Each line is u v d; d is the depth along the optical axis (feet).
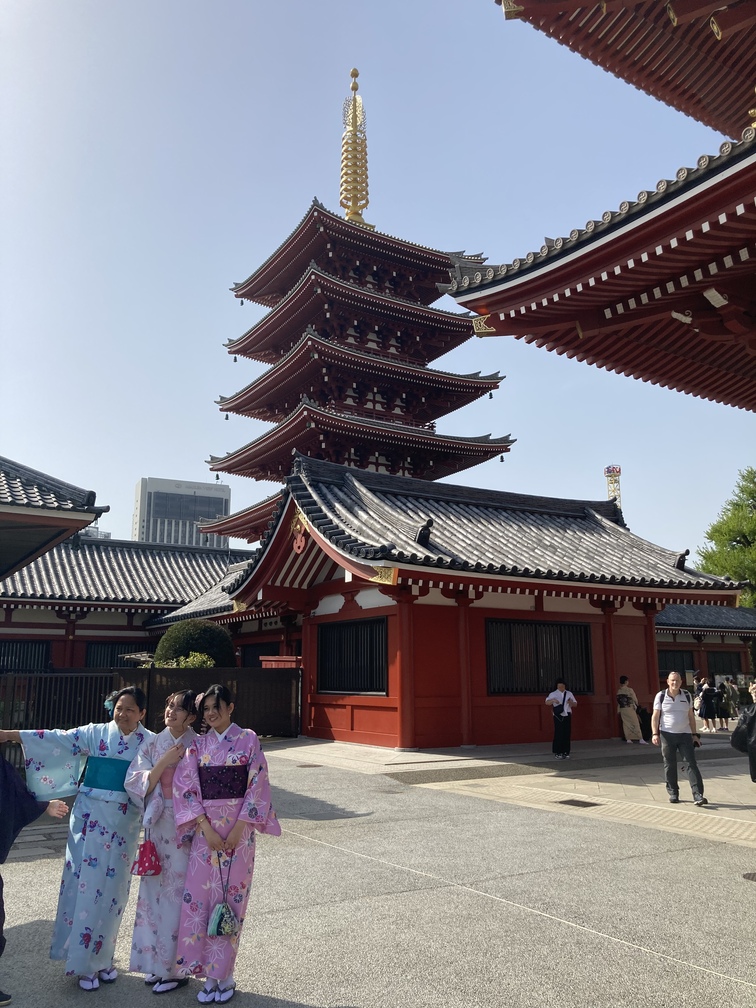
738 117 37.63
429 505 65.67
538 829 27.14
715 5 27.07
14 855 24.04
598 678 59.98
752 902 18.57
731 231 25.61
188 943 13.52
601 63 33.91
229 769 14.16
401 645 50.65
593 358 35.68
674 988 13.71
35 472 36.78
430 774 40.86
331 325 105.70
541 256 29.60
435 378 104.17
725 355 35.47
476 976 14.24
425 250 110.01
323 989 13.75
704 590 60.85
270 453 104.78
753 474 140.26
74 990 13.99
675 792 32.83
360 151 122.62
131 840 14.98
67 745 15.15
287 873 21.27
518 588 52.34
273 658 68.08
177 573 114.01
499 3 30.94
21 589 95.40
